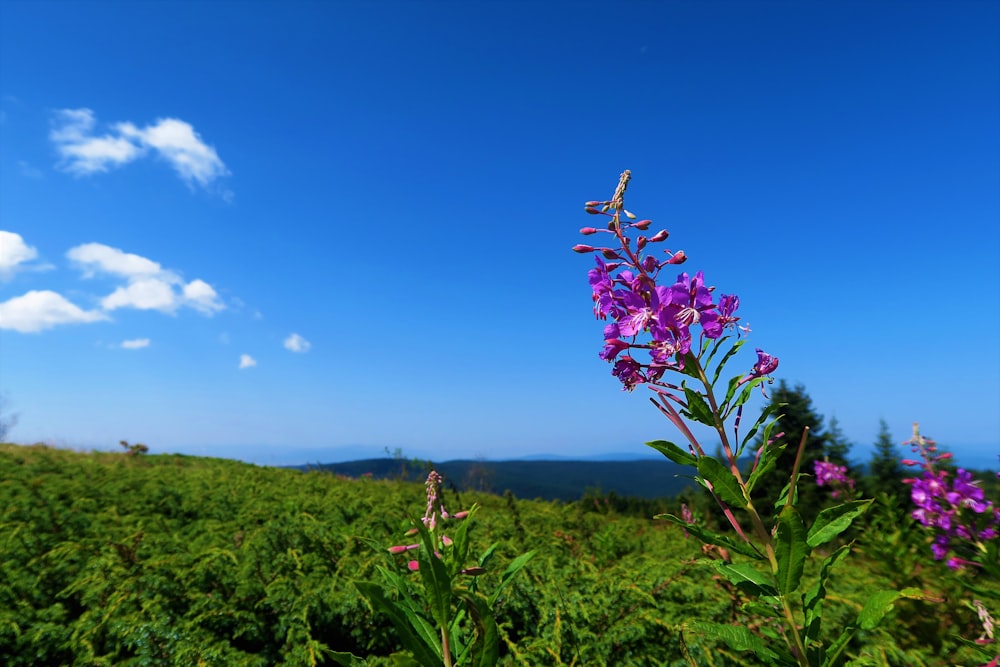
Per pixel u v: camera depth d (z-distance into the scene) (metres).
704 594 4.40
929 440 3.76
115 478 10.23
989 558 3.23
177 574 4.86
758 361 2.04
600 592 4.68
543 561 5.47
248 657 3.96
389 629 4.33
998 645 2.76
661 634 4.00
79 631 4.15
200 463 16.03
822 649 1.95
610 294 2.24
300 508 8.05
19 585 4.88
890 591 1.77
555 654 3.82
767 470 1.98
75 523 6.79
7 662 4.01
